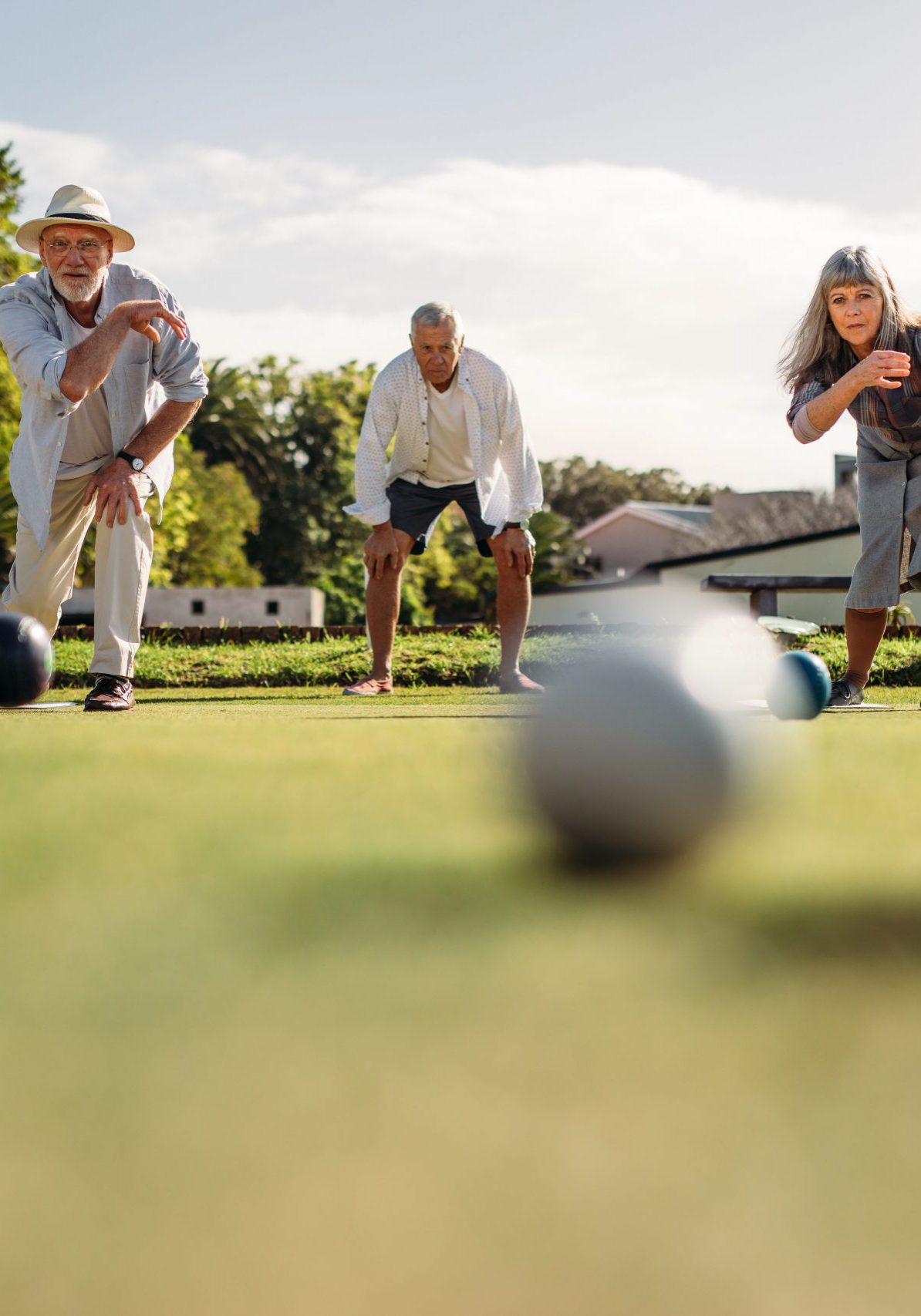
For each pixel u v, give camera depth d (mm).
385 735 3375
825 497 39688
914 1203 610
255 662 8695
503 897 1319
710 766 1342
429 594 51125
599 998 949
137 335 5176
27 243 5074
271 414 48781
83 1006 949
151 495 5246
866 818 1818
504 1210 606
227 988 995
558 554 50812
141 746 3018
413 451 6270
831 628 9883
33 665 4387
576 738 1357
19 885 1405
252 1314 537
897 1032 860
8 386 25562
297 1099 746
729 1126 696
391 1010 926
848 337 4957
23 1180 646
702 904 1277
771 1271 557
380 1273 561
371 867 1486
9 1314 540
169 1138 692
